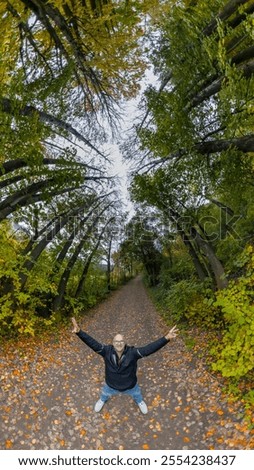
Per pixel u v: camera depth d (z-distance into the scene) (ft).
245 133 24.59
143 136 28.43
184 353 25.45
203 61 19.42
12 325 30.66
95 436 14.01
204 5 17.34
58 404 16.87
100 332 40.96
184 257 62.13
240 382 16.80
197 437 13.38
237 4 15.47
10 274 27.91
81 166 35.83
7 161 25.94
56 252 44.75
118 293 115.14
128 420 15.43
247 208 32.14
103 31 19.22
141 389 19.29
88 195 48.62
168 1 17.80
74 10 17.21
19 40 19.53
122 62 23.56
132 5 17.17
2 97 20.01
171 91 24.72
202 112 24.21
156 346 14.38
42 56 23.27
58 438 13.70
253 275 18.99
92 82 27.22
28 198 32.04
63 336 35.06
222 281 27.71
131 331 41.01
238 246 29.55
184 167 29.71
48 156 34.04
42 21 18.92
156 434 14.07
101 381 20.88
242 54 18.51
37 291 39.42
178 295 38.55
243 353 15.19
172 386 19.03
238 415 13.76
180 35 19.21
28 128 22.27
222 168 26.48
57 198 39.63
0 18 15.21
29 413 15.48
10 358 23.25
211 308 29.94
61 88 25.95
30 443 13.17
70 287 61.57
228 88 16.76
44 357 25.40
